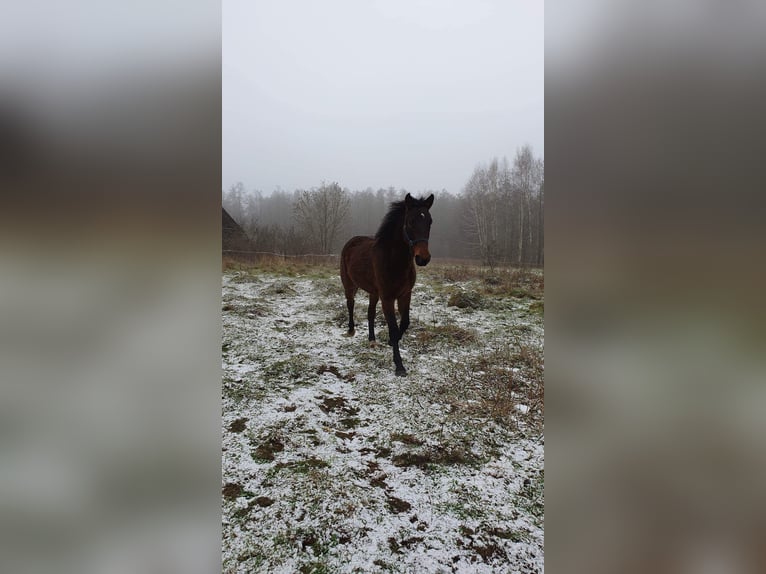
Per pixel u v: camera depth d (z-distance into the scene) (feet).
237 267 29.55
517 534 4.81
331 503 5.24
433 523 4.96
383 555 4.45
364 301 19.03
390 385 9.29
